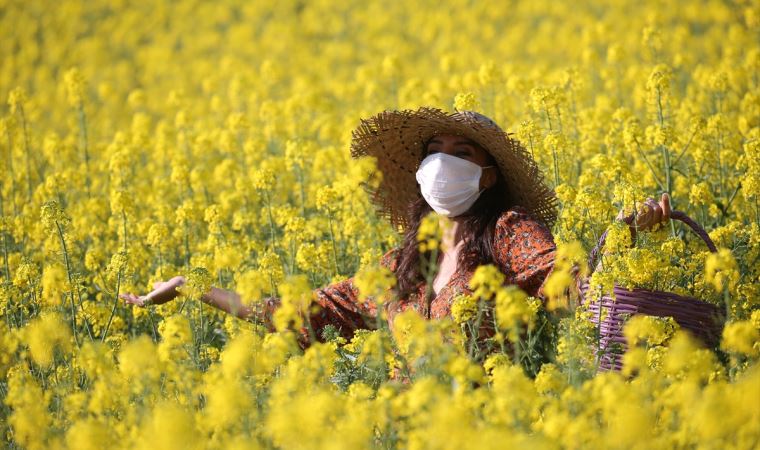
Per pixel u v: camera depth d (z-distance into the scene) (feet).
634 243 44.83
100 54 196.34
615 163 55.06
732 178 64.39
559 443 29.84
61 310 45.55
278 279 45.19
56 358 41.16
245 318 44.04
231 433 32.94
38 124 135.64
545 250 41.68
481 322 40.52
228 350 33.88
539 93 62.44
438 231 38.50
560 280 36.94
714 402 28.48
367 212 63.31
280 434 29.48
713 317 40.42
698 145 66.03
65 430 35.24
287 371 36.88
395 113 45.47
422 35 180.86
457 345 37.40
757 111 76.38
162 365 34.14
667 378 33.47
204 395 37.81
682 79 101.65
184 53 196.03
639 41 132.67
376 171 48.93
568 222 50.44
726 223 60.39
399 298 44.11
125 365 32.86
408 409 31.22
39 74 164.66
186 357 37.11
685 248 51.78
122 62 191.72
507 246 42.39
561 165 61.46
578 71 82.43
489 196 44.62
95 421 31.40
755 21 102.78
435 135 46.32
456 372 32.48
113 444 32.60
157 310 49.21
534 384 33.55
